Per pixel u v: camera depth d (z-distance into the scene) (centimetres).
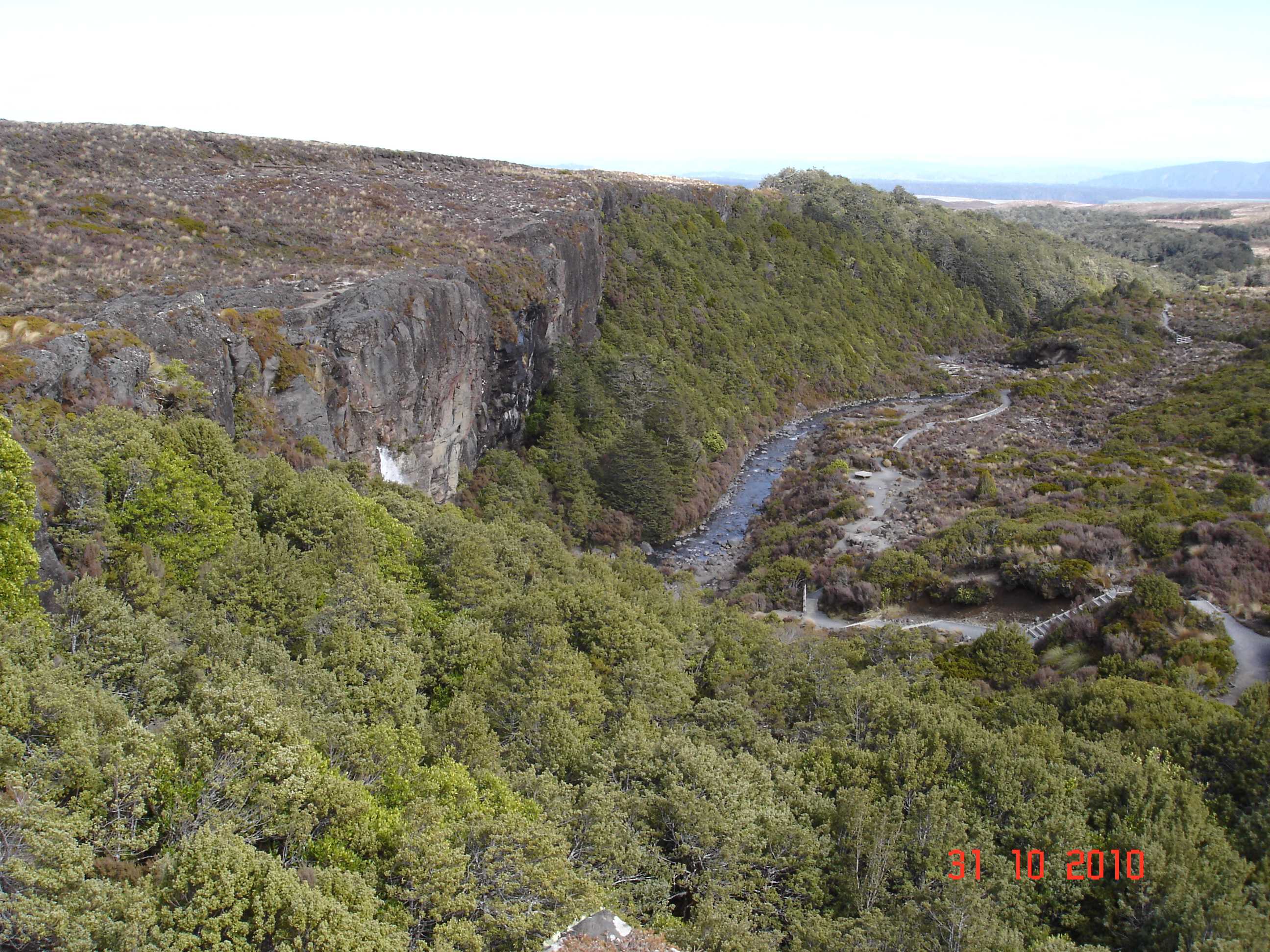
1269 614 4441
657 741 2642
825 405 11344
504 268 6600
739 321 11100
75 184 5928
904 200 17338
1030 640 4675
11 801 1492
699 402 9219
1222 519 5575
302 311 4562
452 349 5622
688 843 2209
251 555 2798
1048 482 7344
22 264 4400
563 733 2566
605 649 3200
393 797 2016
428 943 1669
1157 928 2006
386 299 4928
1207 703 3306
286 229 6069
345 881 1591
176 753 1756
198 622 2448
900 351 13200
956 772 2612
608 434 7600
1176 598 4347
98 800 1555
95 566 2531
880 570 5709
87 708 1744
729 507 8044
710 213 12369
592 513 6950
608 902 1902
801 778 2586
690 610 4403
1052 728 3039
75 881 1382
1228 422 8844
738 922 1939
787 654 3666
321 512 3325
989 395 11369
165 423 3294
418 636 3016
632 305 9975
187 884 1424
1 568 2044
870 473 8150
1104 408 10694
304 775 1775
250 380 4003
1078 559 5366
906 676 3962
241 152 7988
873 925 1961
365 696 2367
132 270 4697
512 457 6656
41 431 2708
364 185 7731
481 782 2217
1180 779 2573
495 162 10675
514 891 1792
